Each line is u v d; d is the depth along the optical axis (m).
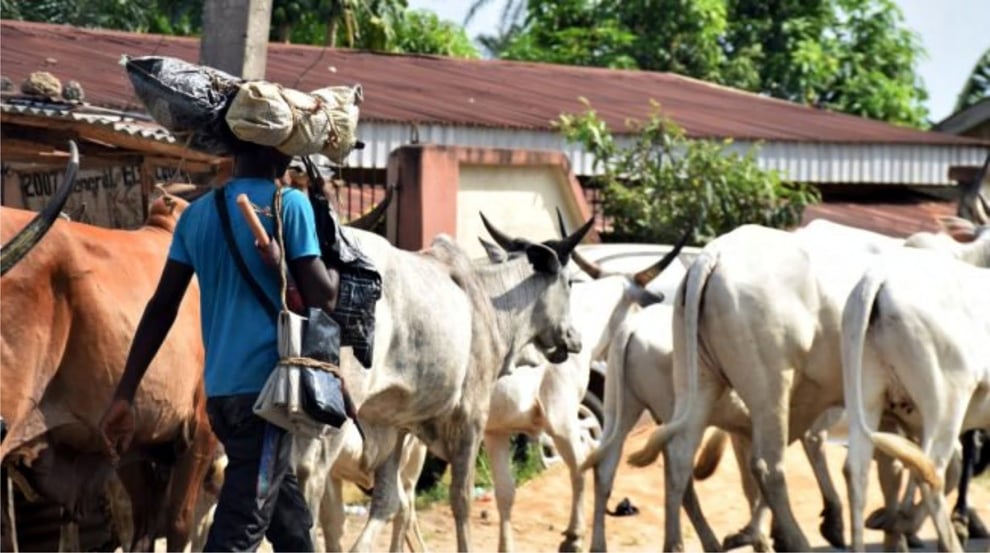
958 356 10.71
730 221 18.59
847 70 35.50
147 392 7.79
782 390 11.09
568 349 11.01
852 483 10.59
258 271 5.74
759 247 11.21
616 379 12.39
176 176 10.36
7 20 19.83
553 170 17.52
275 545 6.00
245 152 5.94
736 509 14.71
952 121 29.31
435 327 9.20
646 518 14.22
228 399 5.69
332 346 5.66
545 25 35.16
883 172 22.67
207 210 5.87
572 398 12.71
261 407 5.55
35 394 7.29
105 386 7.48
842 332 10.77
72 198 11.38
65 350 7.41
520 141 18.48
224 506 5.66
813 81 34.53
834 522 12.73
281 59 21.19
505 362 10.57
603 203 18.70
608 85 24.75
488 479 14.73
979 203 18.28
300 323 5.62
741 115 23.55
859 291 10.68
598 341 13.20
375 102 18.64
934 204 24.19
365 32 27.28
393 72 21.80
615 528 13.85
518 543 13.18
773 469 11.06
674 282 16.16
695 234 18.33
